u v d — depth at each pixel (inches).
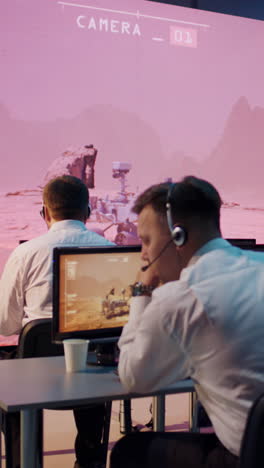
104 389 67.4
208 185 57.2
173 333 53.0
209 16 232.5
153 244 59.0
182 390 67.8
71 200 98.3
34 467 66.5
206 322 51.2
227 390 51.6
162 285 58.7
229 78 237.5
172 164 228.1
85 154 212.7
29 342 85.8
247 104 242.1
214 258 54.2
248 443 48.4
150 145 223.9
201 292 51.9
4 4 199.0
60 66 208.1
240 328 50.8
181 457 58.1
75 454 108.4
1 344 198.4
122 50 217.8
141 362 55.6
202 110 232.7
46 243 95.9
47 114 206.7
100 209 215.6
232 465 53.4
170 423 130.3
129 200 220.2
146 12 221.1
